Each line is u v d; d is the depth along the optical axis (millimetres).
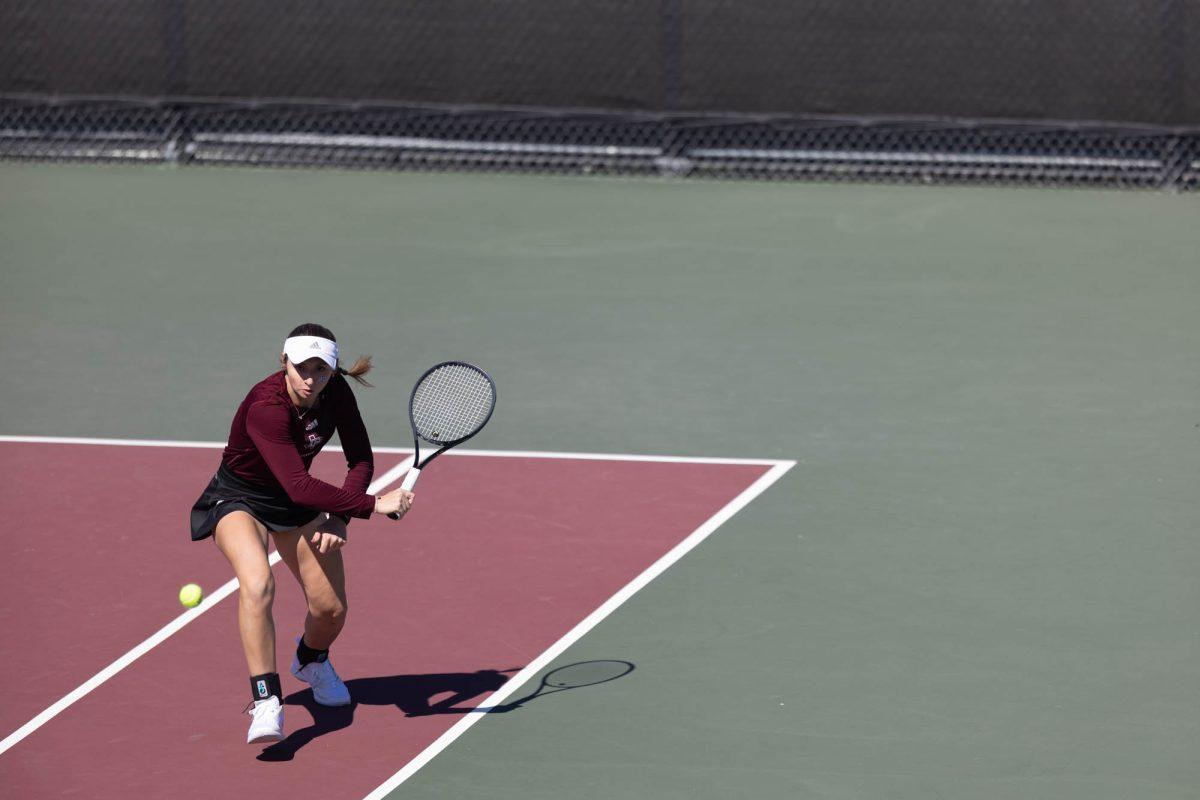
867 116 46094
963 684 17922
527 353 30766
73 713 17312
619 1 45906
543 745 16625
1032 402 28125
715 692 17750
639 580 20672
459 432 17109
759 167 46594
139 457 25266
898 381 29266
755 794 15672
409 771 16109
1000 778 15953
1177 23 45000
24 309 33531
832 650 18750
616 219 41750
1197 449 25734
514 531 22281
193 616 19688
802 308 34094
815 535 22172
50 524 22500
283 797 15625
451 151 47125
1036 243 39969
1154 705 17438
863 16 45500
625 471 24594
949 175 46250
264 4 46625
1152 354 31094
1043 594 20312
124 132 47531
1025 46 45438
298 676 17562
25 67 47219
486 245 39062
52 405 27766
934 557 21453
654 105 46469
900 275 36844
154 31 46906
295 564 17000
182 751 16547
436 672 18297
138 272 36469
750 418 27156
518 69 46531
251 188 44812
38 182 45094
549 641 19031
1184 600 20125
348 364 29969
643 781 15922
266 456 16047
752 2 45625
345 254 38188
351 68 46844
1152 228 41531
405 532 22219
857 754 16422
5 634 19109
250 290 35125
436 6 46250
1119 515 22938
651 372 29688
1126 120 45625
